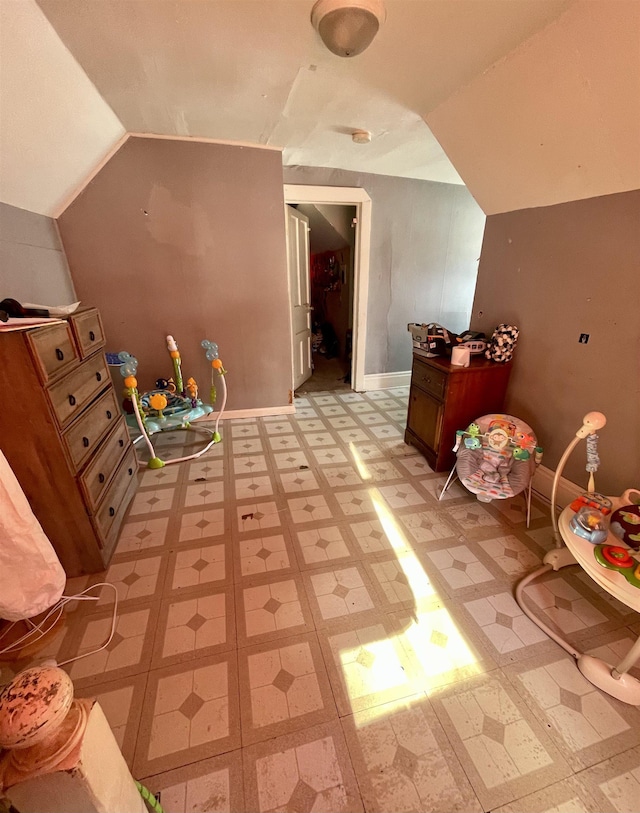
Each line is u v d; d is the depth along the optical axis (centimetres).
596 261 175
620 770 101
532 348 216
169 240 260
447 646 132
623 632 138
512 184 201
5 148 152
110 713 112
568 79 135
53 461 141
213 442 283
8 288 178
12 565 121
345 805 94
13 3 109
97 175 234
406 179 333
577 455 197
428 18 124
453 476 238
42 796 58
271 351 312
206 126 221
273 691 118
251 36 134
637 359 163
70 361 151
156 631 137
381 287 364
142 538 184
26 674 58
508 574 164
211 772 99
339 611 146
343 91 175
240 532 189
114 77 161
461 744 106
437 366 227
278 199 269
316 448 276
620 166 150
